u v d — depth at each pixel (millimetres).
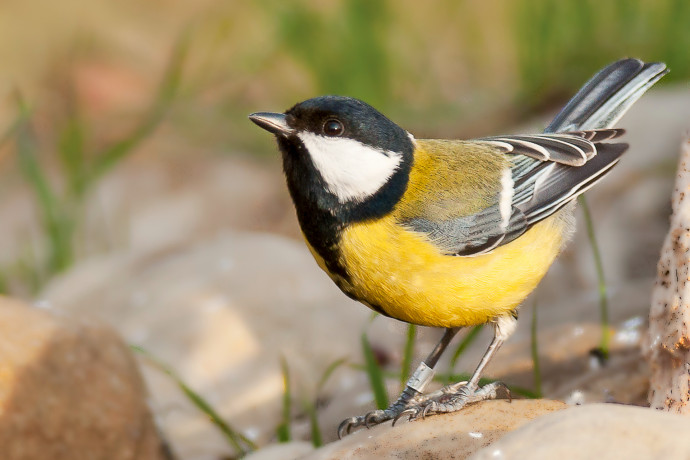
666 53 15102
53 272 14070
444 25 17781
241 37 18781
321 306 10766
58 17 20188
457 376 8359
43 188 14359
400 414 6949
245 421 9625
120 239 14961
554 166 7844
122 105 17984
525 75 16078
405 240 7113
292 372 10039
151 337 10477
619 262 11328
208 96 17594
